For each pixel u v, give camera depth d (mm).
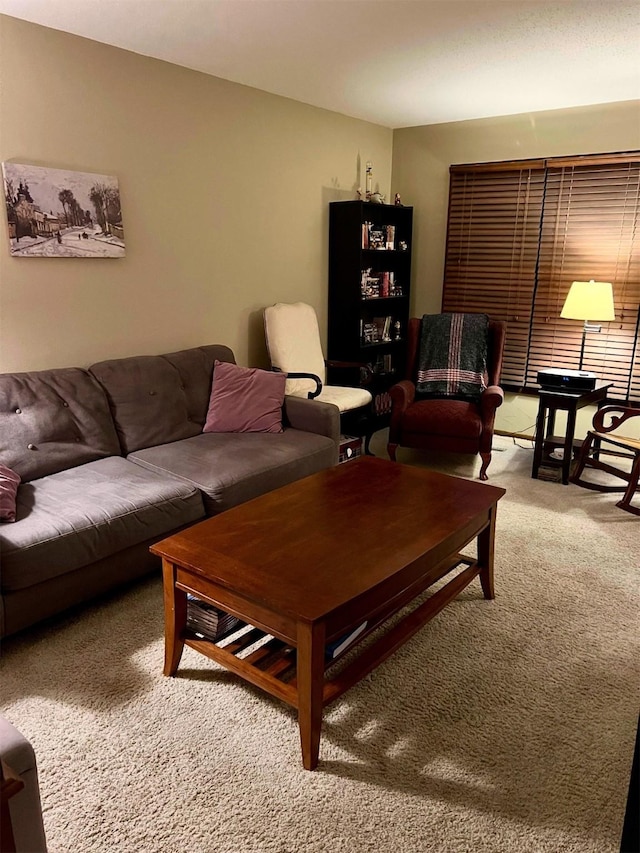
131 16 2668
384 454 4520
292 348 4105
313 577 1780
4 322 2867
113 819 1550
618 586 2689
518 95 3994
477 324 4395
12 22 2666
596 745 1804
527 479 4004
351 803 1604
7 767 1031
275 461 3051
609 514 3459
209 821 1549
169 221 3518
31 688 2012
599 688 2049
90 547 2289
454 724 1884
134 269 3385
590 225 4398
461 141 4844
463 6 2555
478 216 4875
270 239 4203
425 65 3361
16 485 2490
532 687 2051
